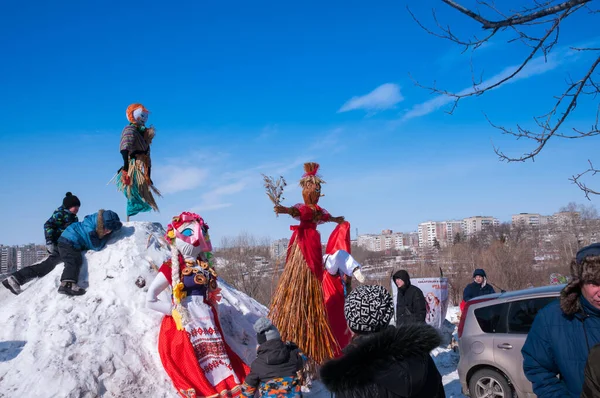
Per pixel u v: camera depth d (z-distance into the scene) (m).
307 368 6.32
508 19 3.56
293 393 4.83
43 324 6.02
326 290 6.73
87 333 5.93
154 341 6.09
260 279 25.94
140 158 7.63
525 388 5.78
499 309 6.32
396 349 2.42
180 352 5.62
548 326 2.79
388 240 133.62
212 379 5.62
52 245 7.13
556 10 3.42
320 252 6.39
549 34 3.65
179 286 5.76
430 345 2.50
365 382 2.33
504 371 5.97
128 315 6.30
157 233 7.62
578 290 2.71
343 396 2.36
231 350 6.11
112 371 5.55
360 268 6.63
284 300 6.25
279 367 4.89
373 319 2.59
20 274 6.87
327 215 6.60
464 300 9.82
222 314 7.01
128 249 7.00
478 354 6.22
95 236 6.85
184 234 6.07
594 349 2.43
